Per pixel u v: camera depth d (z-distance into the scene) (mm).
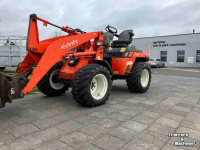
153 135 2617
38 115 3412
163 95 5324
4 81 2873
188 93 5660
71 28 4445
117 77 5371
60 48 3770
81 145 2299
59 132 2670
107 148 2234
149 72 5852
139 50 6070
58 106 4023
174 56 27406
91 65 3855
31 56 3801
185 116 3453
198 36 25281
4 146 2250
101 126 2908
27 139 2441
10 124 2957
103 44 4559
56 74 4902
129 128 2844
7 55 8609
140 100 4660
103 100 4059
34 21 3705
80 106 4031
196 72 16031
